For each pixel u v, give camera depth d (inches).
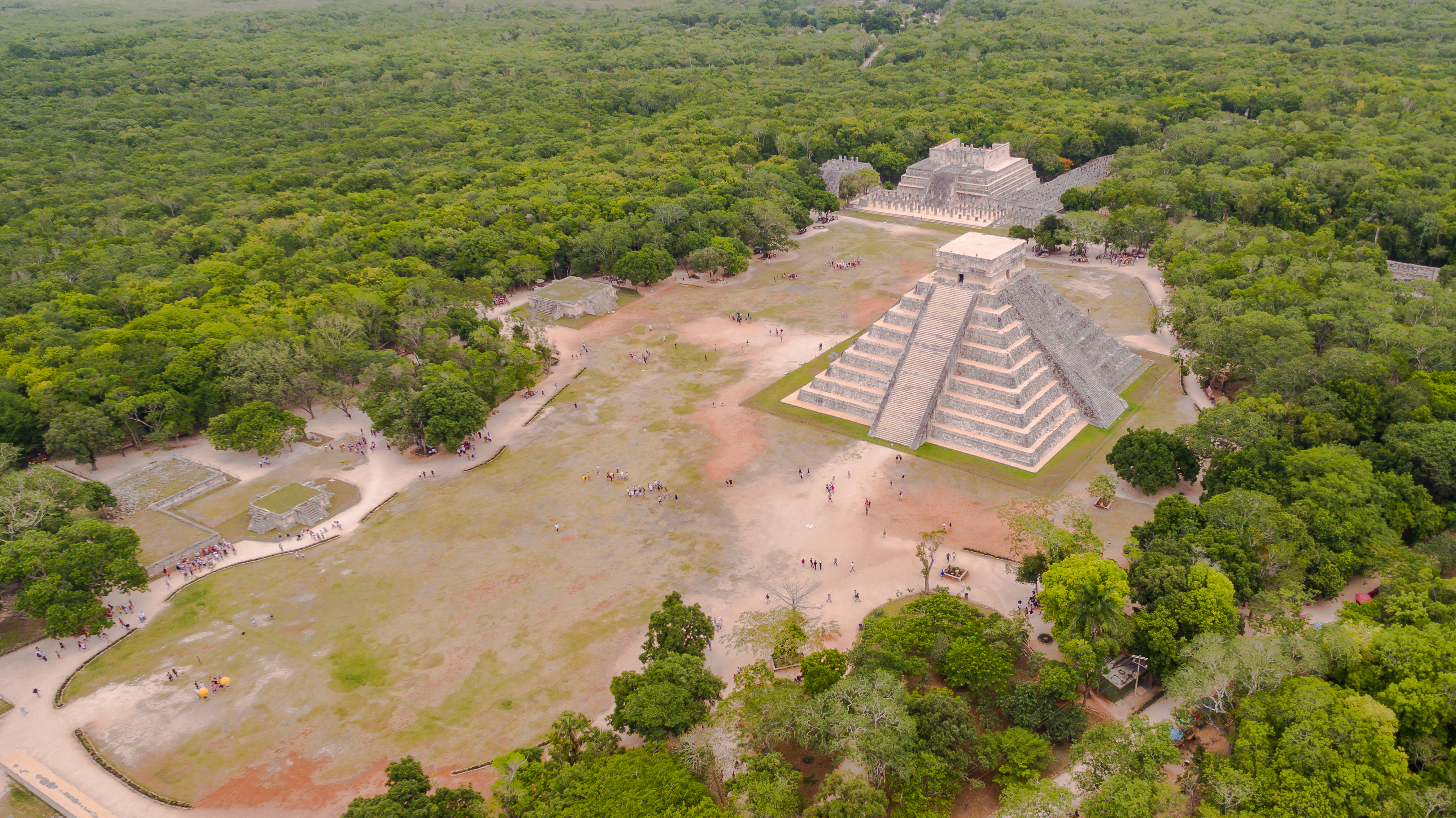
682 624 3629.4
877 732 3038.9
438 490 5236.2
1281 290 6304.1
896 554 4424.2
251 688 3732.8
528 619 4069.9
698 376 6560.0
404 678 3740.2
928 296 5733.3
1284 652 3196.4
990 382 5438.0
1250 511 3905.0
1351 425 4680.1
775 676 3659.0
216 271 7859.3
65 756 3437.5
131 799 3225.9
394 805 2829.7
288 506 4958.2
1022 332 5625.0
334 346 6525.6
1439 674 2974.9
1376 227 7741.1
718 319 7608.3
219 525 5004.9
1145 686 3543.3
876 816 2842.0
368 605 4234.7
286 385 6063.0
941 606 3715.6
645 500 5004.9
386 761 3321.9
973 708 3462.1
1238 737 3073.3
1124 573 3484.3
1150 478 4655.5
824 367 6545.3
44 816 3201.3
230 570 4574.3
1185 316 6353.3
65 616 3907.5
